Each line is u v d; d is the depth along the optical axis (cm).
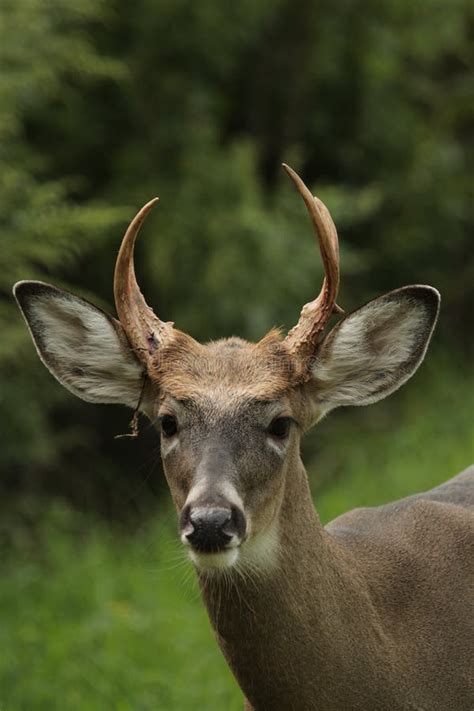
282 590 704
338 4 1766
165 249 1587
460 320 1869
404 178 1827
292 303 1611
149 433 1720
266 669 711
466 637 748
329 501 1389
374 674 720
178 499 699
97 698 1086
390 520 798
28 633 1187
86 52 1473
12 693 1101
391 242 1816
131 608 1238
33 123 1653
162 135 1658
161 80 1677
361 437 1605
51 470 1631
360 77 1798
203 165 1634
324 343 738
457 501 833
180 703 1061
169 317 1625
